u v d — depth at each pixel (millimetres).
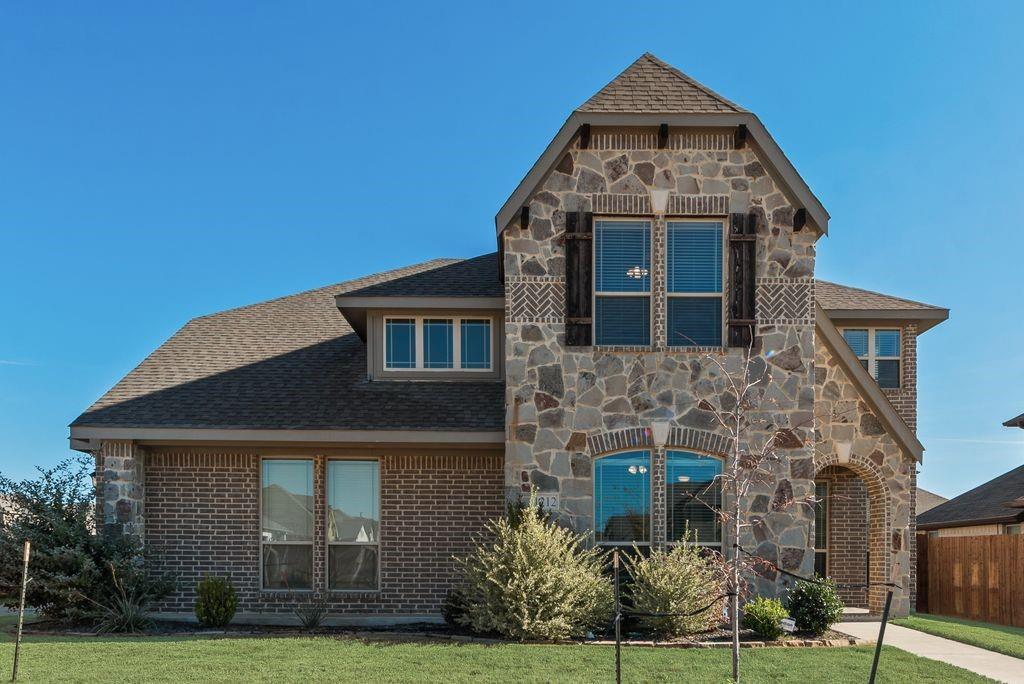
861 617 16344
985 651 12438
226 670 9961
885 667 10586
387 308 16469
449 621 14180
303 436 14805
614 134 14781
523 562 12375
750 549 14086
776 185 14727
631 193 14680
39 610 14297
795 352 14477
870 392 16484
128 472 14766
